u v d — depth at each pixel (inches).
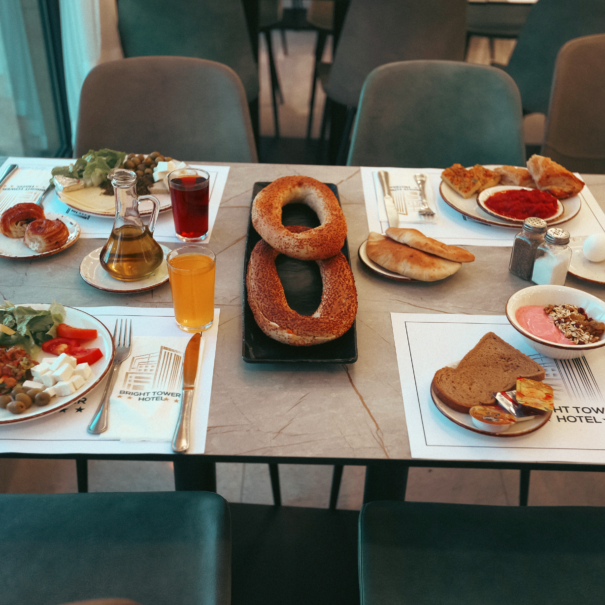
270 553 53.1
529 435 27.5
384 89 60.6
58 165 51.5
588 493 61.4
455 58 90.0
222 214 45.4
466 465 26.5
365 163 62.9
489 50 153.6
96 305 35.1
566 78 64.6
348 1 98.5
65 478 60.4
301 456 26.3
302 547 53.7
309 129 127.3
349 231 43.9
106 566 32.1
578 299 32.9
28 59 88.9
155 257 37.0
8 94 83.3
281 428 27.6
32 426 27.1
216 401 28.9
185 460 26.4
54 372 28.1
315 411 28.6
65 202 44.1
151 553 32.8
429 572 32.3
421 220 45.5
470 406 27.8
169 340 32.4
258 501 59.4
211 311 32.9
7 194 46.1
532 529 34.8
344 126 108.7
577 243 42.4
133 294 36.2
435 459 26.4
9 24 82.2
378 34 86.0
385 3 83.0
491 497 60.8
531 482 62.3
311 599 49.8
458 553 33.3
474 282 38.6
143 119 60.1
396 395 29.7
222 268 39.0
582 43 64.6
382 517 35.0
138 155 48.4
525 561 33.0
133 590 31.1
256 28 100.5
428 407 29.1
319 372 30.9
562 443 27.2
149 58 59.4
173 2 81.9
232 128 60.5
